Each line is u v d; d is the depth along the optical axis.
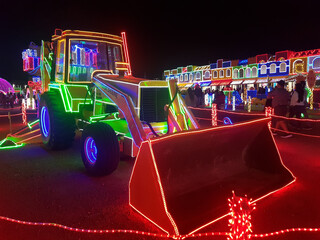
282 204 3.64
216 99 18.92
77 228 3.08
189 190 3.68
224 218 3.20
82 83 6.46
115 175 4.86
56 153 6.44
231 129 3.73
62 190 4.20
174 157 3.52
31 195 4.00
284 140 7.95
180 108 4.84
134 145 4.56
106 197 3.93
